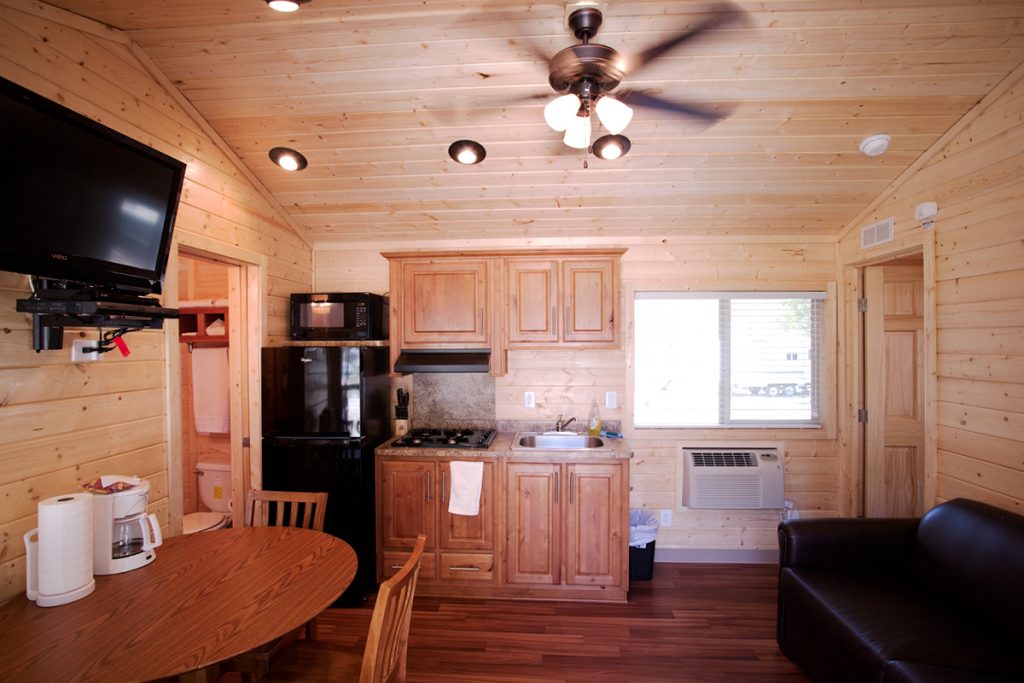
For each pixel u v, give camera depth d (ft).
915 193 8.79
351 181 9.59
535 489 9.47
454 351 10.52
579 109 5.47
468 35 6.42
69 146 4.73
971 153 7.59
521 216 10.71
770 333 11.39
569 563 9.45
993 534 6.07
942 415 8.04
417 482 9.68
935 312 8.23
